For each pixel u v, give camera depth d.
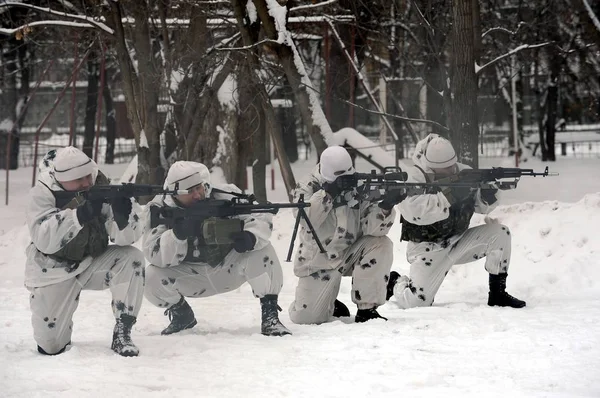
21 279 16.19
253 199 9.16
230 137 20.89
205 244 9.30
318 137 18.69
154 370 7.67
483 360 7.79
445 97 16.98
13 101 36.28
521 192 22.58
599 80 34.06
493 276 10.93
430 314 10.42
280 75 19.48
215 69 19.78
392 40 21.30
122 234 8.55
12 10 24.97
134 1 19.20
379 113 17.52
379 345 8.52
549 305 10.98
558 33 26.83
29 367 7.93
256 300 12.88
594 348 8.19
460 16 16.28
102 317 11.29
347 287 13.62
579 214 14.03
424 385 6.92
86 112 35.09
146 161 19.61
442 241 10.87
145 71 19.47
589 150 33.16
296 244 16.36
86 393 6.86
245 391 6.84
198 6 19.17
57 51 26.97
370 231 9.95
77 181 8.48
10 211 23.47
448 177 10.59
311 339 8.92
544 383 6.89
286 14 18.23
